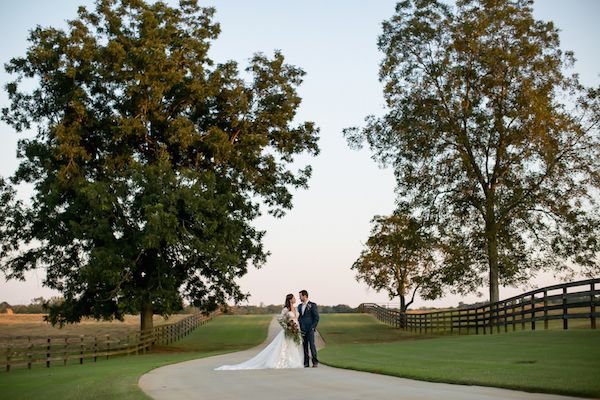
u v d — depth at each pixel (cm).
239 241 3756
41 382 1717
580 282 2678
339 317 7619
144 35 3731
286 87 4047
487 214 4062
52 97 3744
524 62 3938
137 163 3462
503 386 1096
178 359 2558
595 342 1994
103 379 1559
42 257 3791
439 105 4141
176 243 3550
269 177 4200
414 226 4288
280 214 4284
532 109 3772
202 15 4041
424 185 4194
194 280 4081
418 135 4144
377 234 5875
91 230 3366
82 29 3706
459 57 4141
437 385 1167
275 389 1187
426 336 4153
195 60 3878
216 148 3719
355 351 2547
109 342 3231
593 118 3934
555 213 3956
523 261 4134
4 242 3819
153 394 1173
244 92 4038
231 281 4078
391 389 1120
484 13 4128
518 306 3180
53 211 3644
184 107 3966
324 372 1529
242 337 5034
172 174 3425
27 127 3819
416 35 4234
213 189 3638
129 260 3406
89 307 3716
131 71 3644
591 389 988
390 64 4288
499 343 2364
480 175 4084
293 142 4209
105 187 3409
